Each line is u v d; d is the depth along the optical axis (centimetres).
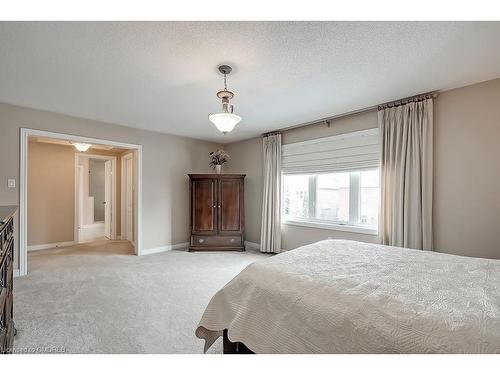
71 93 290
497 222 248
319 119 388
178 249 503
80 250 488
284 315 128
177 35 181
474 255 259
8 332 160
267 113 359
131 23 167
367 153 346
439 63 219
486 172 254
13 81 258
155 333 196
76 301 252
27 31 175
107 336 191
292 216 458
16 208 196
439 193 282
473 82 257
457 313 100
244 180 518
